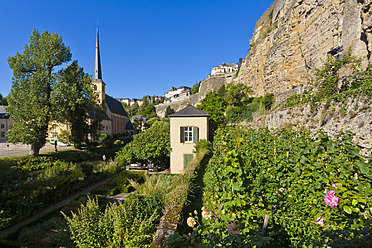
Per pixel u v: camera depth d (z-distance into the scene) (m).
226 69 99.44
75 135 28.16
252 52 47.66
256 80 43.31
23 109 19.83
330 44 17.94
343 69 11.14
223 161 3.61
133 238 4.05
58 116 22.67
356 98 7.74
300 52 24.84
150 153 17.89
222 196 3.21
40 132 21.12
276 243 3.31
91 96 28.50
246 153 6.67
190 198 6.23
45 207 9.20
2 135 50.28
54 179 10.30
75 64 26.45
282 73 27.98
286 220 3.41
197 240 2.81
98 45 49.69
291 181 4.21
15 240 6.39
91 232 4.22
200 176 9.21
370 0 10.72
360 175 2.96
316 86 12.23
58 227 6.45
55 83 22.95
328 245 1.96
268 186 4.66
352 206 2.56
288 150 4.75
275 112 16.70
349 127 7.88
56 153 24.44
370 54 10.81
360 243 1.74
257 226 3.09
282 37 28.52
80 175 12.46
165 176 12.48
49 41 22.17
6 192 8.25
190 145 16.03
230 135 8.34
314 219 3.07
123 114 70.38
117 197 10.80
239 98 41.25
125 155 18.92
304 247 2.08
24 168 17.94
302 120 11.99
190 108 17.62
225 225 2.76
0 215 7.26
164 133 19.08
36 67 22.06
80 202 9.13
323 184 3.37
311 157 3.75
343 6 16.69
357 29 11.78
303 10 23.48
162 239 3.44
